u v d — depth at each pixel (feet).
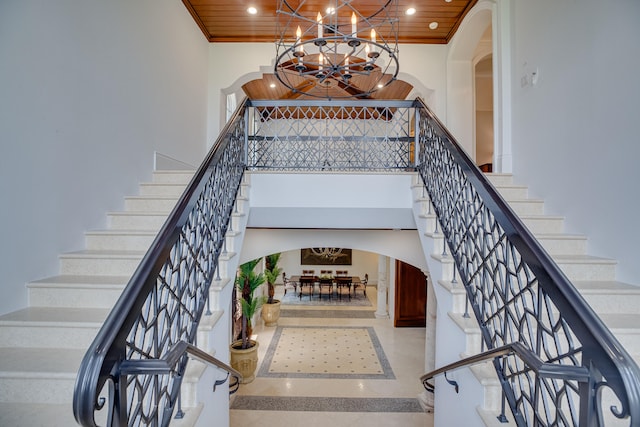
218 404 6.72
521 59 11.57
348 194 11.10
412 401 16.21
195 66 15.75
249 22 16.35
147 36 11.50
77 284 6.68
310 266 46.03
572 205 9.03
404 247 15.44
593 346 3.09
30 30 6.72
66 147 7.77
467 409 5.72
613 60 7.65
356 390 17.21
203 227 6.45
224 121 18.12
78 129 8.18
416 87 18.42
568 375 3.11
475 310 5.92
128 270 7.57
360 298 39.24
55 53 7.41
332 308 34.50
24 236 6.59
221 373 6.98
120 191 10.00
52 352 5.63
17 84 6.42
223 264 7.56
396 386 17.65
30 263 6.74
